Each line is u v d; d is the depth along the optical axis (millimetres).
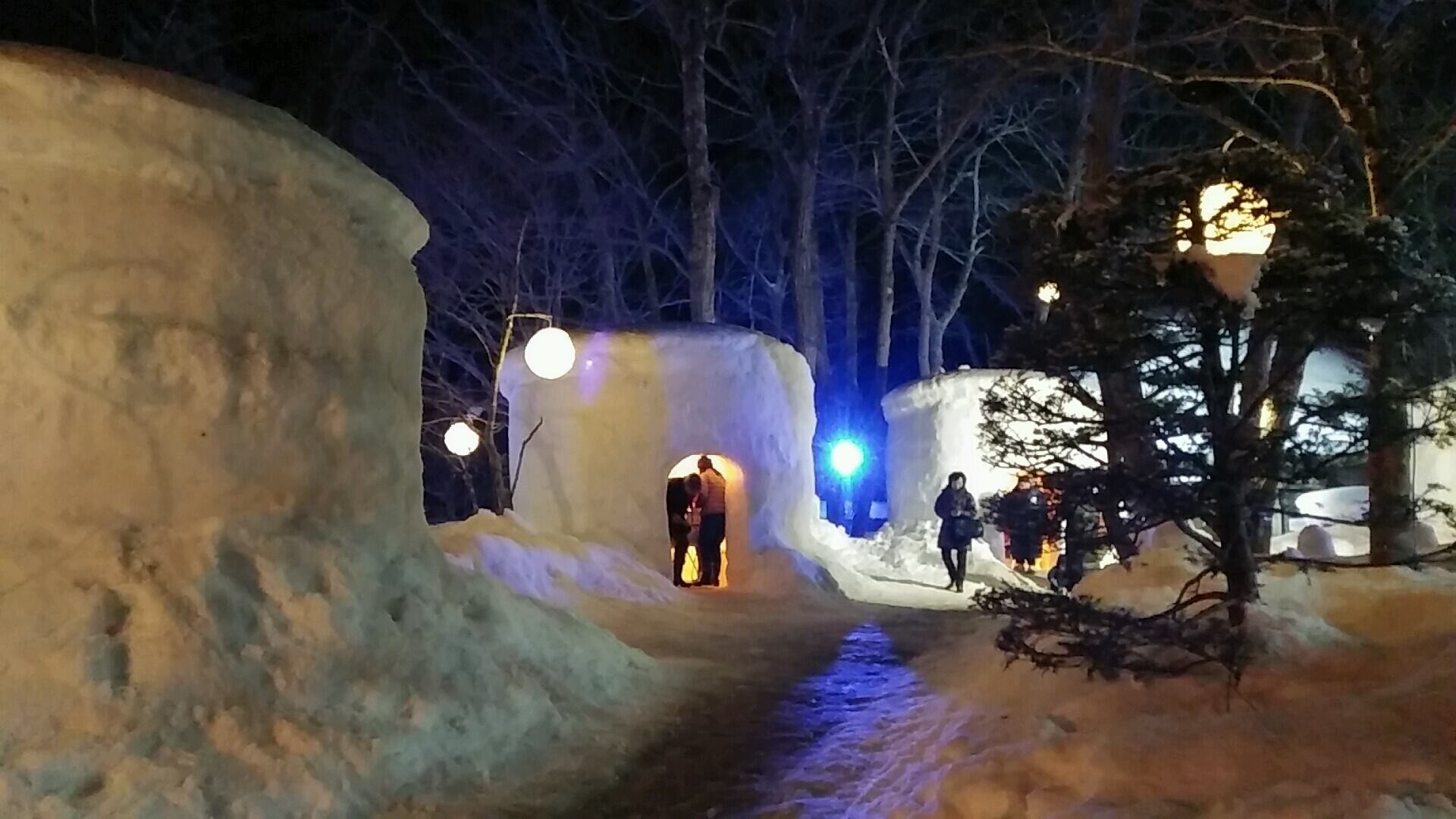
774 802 5184
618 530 12750
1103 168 10227
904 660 8742
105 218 5367
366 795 4852
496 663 6211
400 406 6727
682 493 13383
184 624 4977
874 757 5758
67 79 5223
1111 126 10242
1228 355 6789
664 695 7219
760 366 13742
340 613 5535
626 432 12875
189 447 5434
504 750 5656
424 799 5020
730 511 13539
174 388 5414
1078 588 7578
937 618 11289
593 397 12906
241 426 5617
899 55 23703
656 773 5691
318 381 6012
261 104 6246
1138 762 4230
